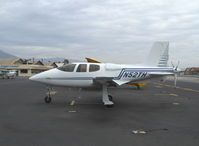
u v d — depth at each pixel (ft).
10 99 36.42
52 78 31.73
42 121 20.51
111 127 18.62
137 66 33.94
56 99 36.76
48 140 14.87
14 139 15.02
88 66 32.14
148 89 61.05
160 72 34.14
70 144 14.08
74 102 33.42
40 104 31.19
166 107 29.86
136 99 38.37
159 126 19.15
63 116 22.97
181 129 18.17
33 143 14.21
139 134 16.53
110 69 32.27
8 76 130.41
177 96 43.73
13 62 223.92
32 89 57.31
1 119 21.22
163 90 58.13
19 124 19.26
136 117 22.95
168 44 36.50
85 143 14.30
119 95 44.88
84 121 20.79
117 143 14.35
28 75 206.80
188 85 83.71
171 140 15.12
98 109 27.63
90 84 31.83
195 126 19.26
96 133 16.70
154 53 36.35
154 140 15.07
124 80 32.81
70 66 32.09
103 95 29.60
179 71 34.88
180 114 24.89
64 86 32.42
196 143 14.56
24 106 29.30
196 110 27.61
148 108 28.86
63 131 17.16
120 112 25.77
